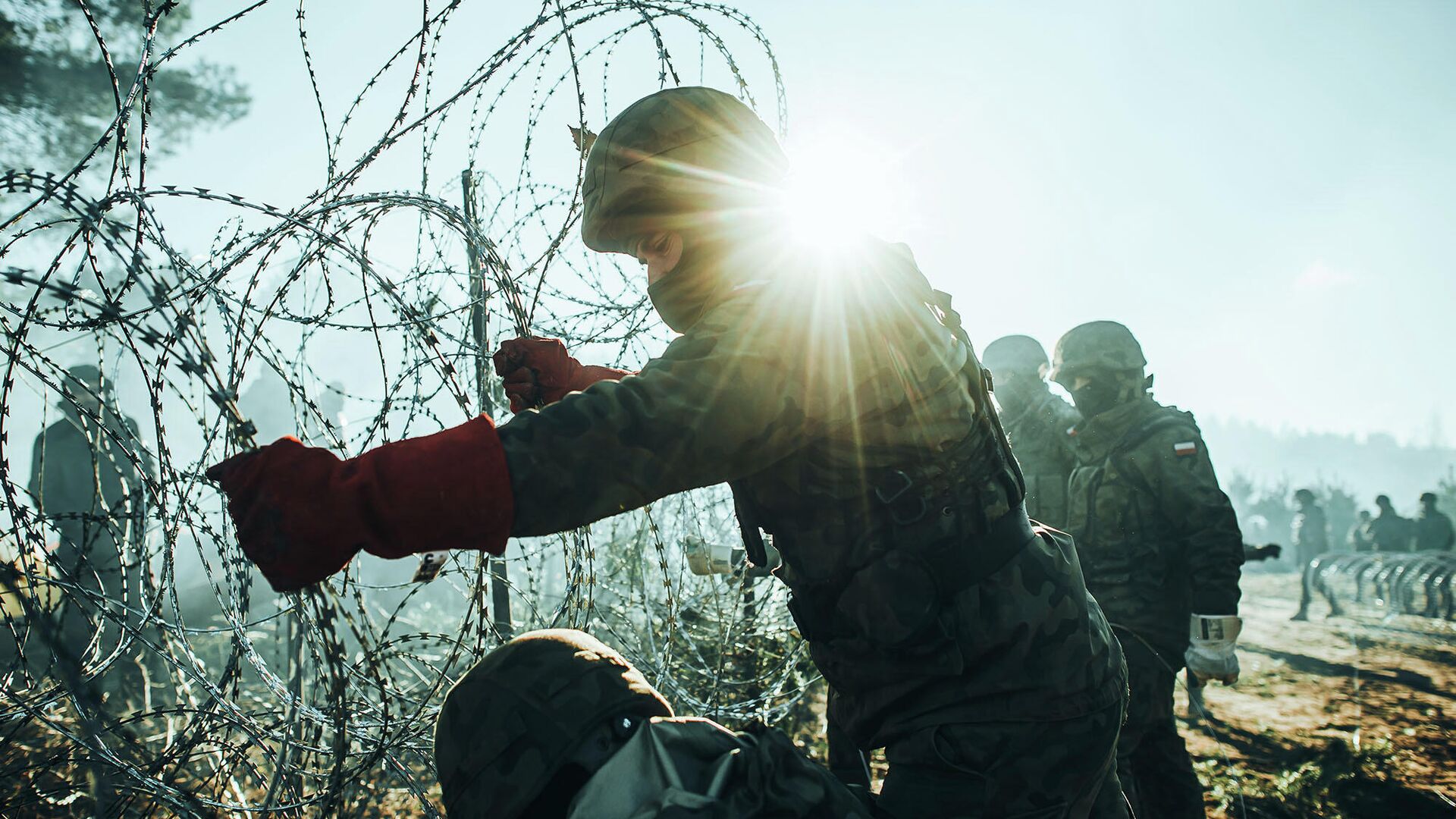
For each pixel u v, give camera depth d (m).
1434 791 4.41
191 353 1.06
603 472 0.98
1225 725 5.88
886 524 1.22
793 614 1.38
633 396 1.01
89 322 1.39
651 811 1.11
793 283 1.14
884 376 1.17
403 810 2.63
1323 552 17.09
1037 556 1.31
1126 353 3.65
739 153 1.26
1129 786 3.35
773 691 2.53
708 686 2.65
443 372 1.62
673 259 1.27
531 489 0.95
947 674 1.25
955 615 1.25
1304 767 4.63
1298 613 12.71
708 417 1.04
